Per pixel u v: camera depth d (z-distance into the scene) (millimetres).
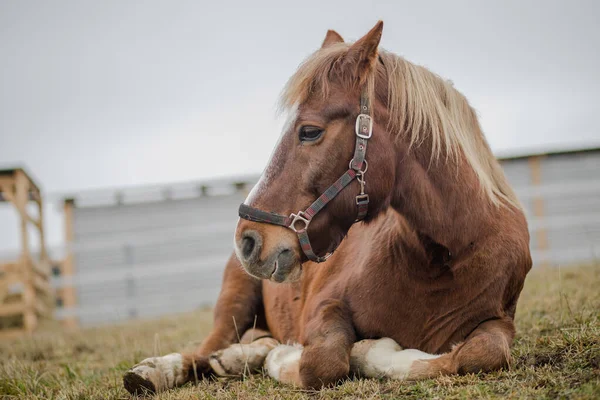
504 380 2803
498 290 3219
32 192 12445
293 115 3064
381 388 2951
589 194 12406
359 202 3053
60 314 13086
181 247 13688
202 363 3666
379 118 3125
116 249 13555
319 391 3021
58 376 4250
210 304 13484
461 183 3193
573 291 5520
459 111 3359
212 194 13773
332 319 3334
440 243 3182
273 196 3010
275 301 4336
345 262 3717
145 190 13438
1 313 11242
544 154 12453
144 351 5266
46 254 12773
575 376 2715
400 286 3307
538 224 12297
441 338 3244
